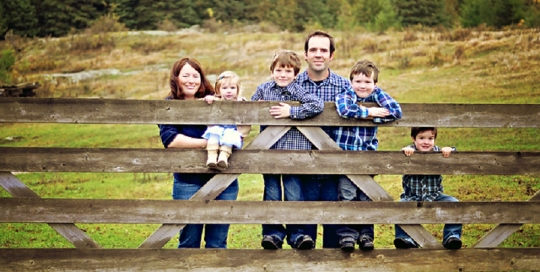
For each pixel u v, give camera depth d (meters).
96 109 5.77
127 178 13.07
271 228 6.05
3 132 17.44
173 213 5.86
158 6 34.75
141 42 28.69
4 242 8.76
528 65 20.39
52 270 5.87
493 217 6.04
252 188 11.75
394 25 29.55
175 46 27.94
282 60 5.82
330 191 6.12
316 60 5.89
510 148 13.41
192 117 5.80
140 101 5.78
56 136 16.83
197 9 35.31
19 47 29.19
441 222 6.02
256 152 5.84
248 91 19.78
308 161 5.86
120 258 5.89
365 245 5.86
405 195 6.39
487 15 28.62
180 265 5.91
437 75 20.59
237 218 5.88
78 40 29.34
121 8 34.44
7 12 31.92
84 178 13.12
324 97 6.02
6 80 23.30
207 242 6.13
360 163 5.89
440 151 5.96
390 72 21.67
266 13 35.22
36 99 5.73
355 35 27.66
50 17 32.50
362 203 5.95
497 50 22.80
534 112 5.95
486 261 6.09
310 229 6.18
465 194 10.80
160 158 5.82
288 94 5.91
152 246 5.91
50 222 5.82
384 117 5.80
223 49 26.95
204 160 5.83
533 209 6.05
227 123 5.80
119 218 5.84
